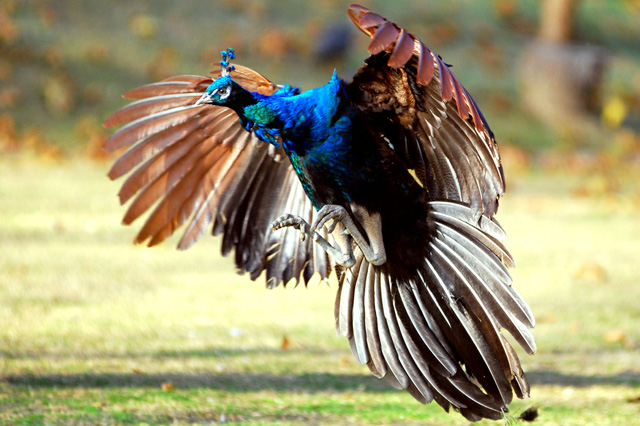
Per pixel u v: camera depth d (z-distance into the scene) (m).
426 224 8.14
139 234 9.23
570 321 12.90
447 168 8.02
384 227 8.19
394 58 6.34
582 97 35.16
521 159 30.44
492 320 7.93
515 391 7.99
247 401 9.16
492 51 38.50
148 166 9.02
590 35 44.94
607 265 16.50
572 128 34.53
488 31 40.19
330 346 11.53
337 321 8.52
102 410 8.55
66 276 14.23
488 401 8.07
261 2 36.97
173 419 8.42
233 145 9.11
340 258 8.03
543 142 33.16
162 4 34.88
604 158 31.94
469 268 8.02
